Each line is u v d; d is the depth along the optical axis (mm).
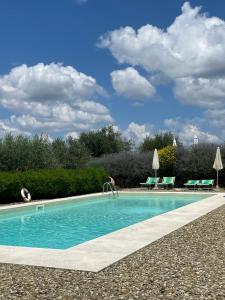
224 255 8227
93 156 48938
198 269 7172
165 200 23609
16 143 29031
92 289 6129
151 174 33469
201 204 18016
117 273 6977
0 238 12539
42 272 7059
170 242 9555
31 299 5703
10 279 6664
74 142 40594
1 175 20875
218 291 5953
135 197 25375
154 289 6094
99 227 14664
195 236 10297
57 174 23922
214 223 12414
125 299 5688
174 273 6934
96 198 24406
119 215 17781
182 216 13992
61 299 5703
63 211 19266
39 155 29797
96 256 8125
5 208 17406
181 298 5688
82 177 25703
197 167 32094
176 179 33281
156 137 47125
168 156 33094
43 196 23359
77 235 13047
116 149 50125
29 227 14695
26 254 8398
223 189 29500
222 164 31312
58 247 11094
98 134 49781
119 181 34188
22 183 21719
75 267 7332
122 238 9977
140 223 12367
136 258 8031
